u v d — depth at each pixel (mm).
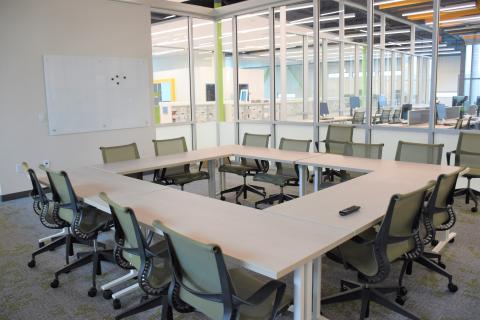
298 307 1960
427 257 3209
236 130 8250
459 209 4746
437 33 5473
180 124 7883
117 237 2428
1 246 3898
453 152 4949
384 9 6207
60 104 6035
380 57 6484
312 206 2633
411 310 2625
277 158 4547
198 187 6219
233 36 7906
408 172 3650
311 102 7348
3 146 5555
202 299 1809
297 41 7379
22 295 2936
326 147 5918
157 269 2295
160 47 8375
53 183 3074
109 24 6438
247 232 2164
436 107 5637
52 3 5793
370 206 2602
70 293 2959
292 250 1903
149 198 2943
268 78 7625
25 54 5621
